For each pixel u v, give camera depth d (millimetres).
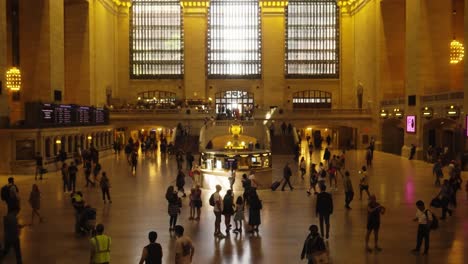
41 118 31828
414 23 41094
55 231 16281
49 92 38281
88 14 48062
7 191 16906
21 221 17734
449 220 17812
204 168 25656
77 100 48281
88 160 29422
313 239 10273
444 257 13367
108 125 45875
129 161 35656
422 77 40062
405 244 14656
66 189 24891
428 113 38125
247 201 18141
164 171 32625
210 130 45281
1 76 30906
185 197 22656
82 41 48156
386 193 23547
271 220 17844
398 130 49875
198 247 14320
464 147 32938
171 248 14195
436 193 23500
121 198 22469
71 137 36500
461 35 45562
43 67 38188
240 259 13180
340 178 28688
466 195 23062
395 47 49406
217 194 15547
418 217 13727
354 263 12844
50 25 38281
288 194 23469
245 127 45188
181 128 48750
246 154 24781
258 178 24766
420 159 39781
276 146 45812
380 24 49469
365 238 15023
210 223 17453
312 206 20453
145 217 18375
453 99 34438
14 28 42875
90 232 15859
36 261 13078
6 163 30859
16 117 41375
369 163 35219
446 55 40062
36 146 31250
